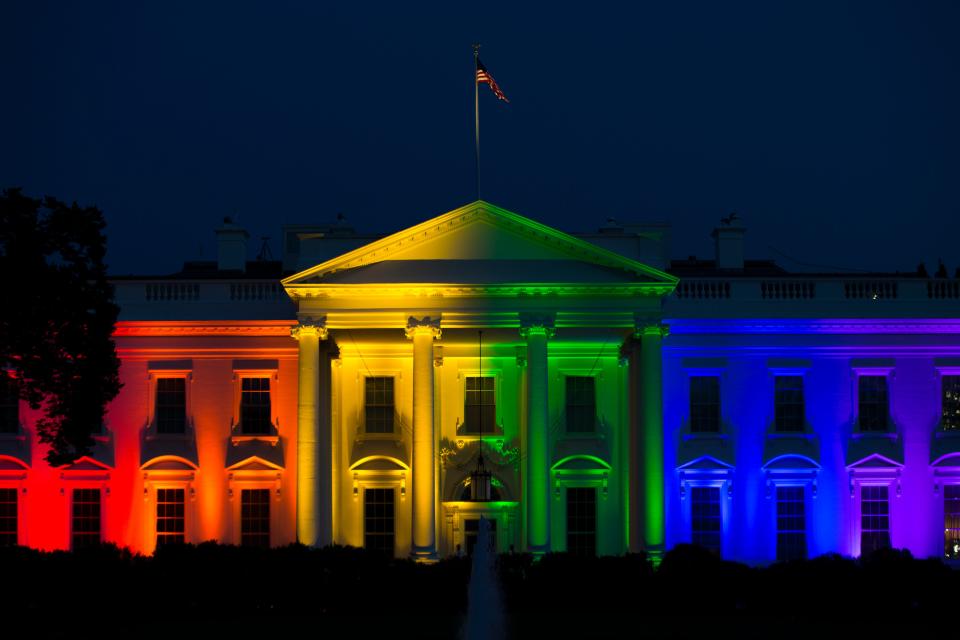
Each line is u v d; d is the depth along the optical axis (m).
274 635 145.38
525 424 198.50
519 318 184.00
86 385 177.12
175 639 142.88
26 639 144.00
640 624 152.00
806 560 163.12
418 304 184.00
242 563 163.38
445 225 185.12
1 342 173.12
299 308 184.25
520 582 165.38
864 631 146.12
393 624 153.38
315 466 181.75
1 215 174.25
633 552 179.00
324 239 192.75
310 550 167.12
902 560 159.62
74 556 163.50
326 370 191.88
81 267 178.75
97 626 152.88
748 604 160.88
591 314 184.88
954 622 153.50
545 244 185.75
